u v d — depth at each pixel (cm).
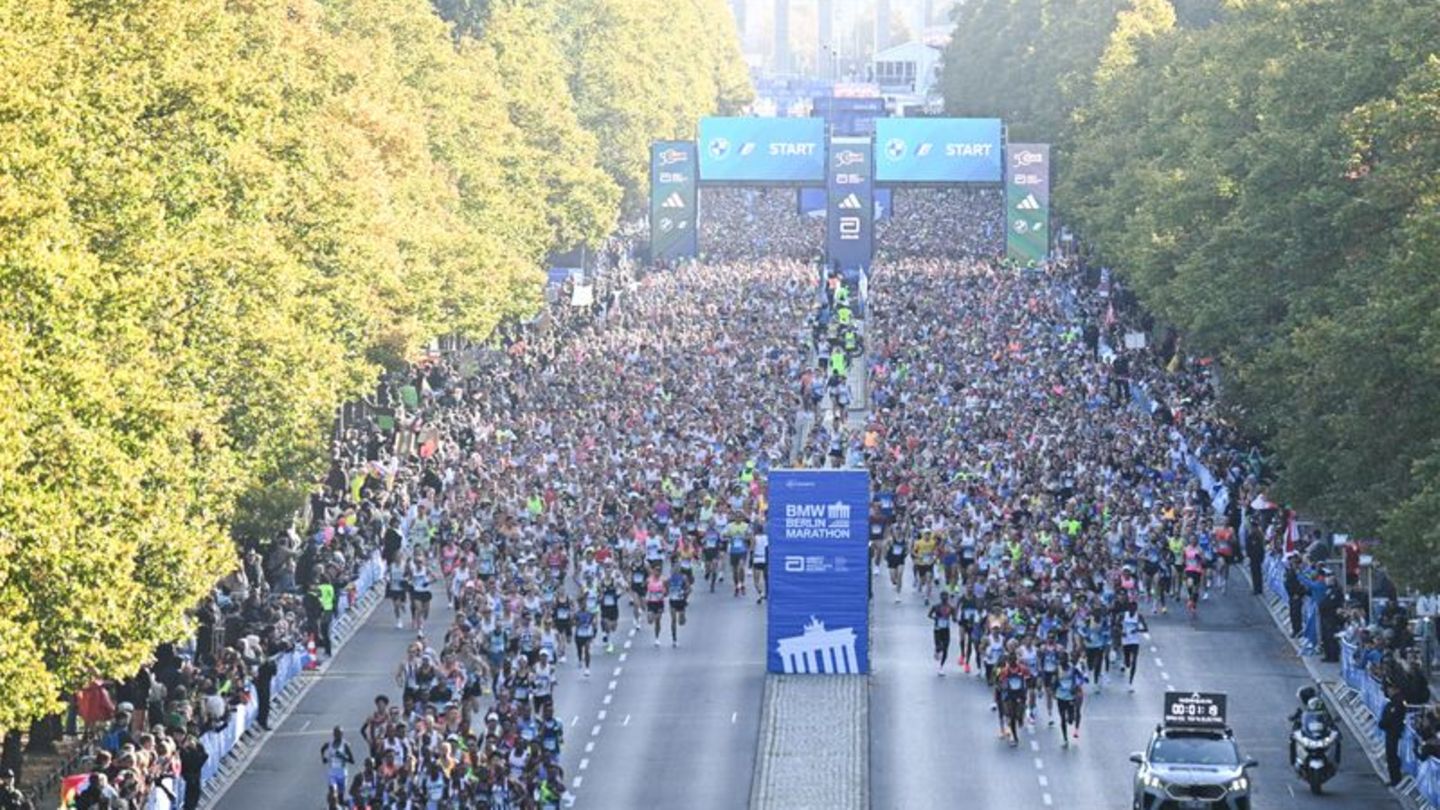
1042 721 17600
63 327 13462
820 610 18812
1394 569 15262
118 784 14250
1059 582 19088
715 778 16175
